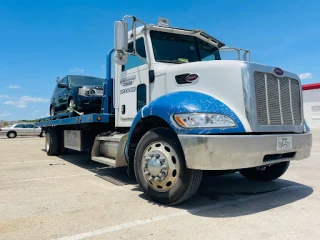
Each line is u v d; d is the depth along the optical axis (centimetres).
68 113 826
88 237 289
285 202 409
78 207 386
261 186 514
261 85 374
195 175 362
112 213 360
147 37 496
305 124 443
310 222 328
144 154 412
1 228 314
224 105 362
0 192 468
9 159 902
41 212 366
